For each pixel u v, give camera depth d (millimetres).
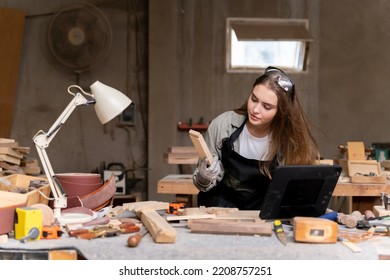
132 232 1942
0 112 5906
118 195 5957
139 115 6492
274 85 2305
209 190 2650
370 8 6520
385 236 2023
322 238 1811
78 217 2107
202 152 2244
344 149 4551
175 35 6273
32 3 6340
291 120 2430
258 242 1819
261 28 6312
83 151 6457
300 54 6531
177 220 2191
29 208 1862
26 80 6355
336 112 6527
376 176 3881
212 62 6457
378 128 6547
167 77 6250
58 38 5977
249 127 2570
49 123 6375
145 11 6457
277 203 2059
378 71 6531
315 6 6488
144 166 6492
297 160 2490
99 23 6008
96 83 2271
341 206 4176
